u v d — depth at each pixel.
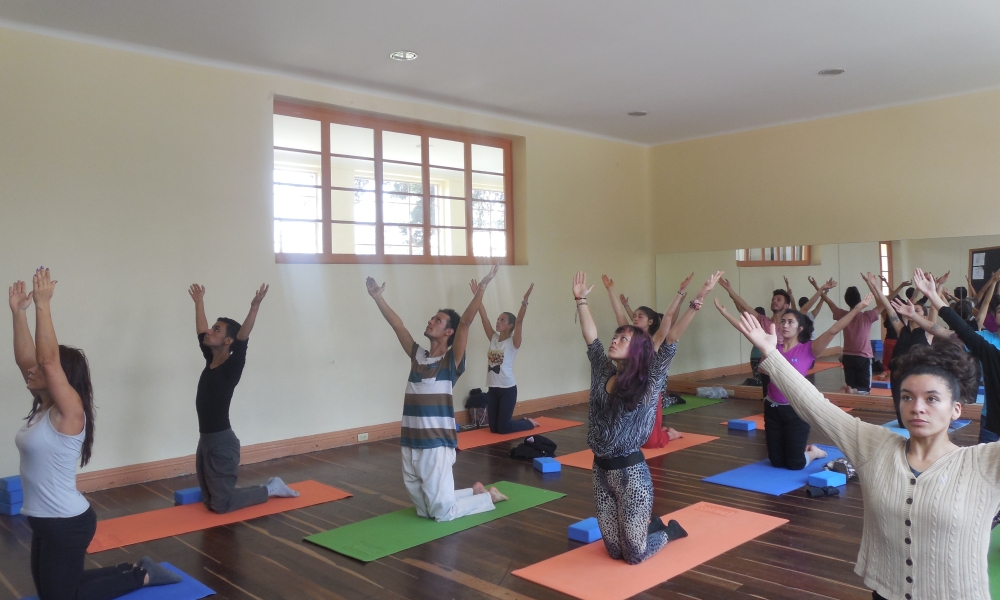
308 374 5.85
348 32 4.86
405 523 3.94
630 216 8.64
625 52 5.36
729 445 5.74
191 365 5.26
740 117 7.46
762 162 7.88
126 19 4.56
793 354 4.95
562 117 7.36
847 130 7.28
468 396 6.95
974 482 1.66
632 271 8.64
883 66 5.80
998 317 3.79
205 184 5.36
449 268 6.85
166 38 4.91
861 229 7.21
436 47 5.18
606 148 8.37
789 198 7.70
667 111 7.16
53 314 4.70
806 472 4.82
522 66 5.64
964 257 6.61
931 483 1.69
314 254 6.02
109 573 2.98
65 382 2.61
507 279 7.32
